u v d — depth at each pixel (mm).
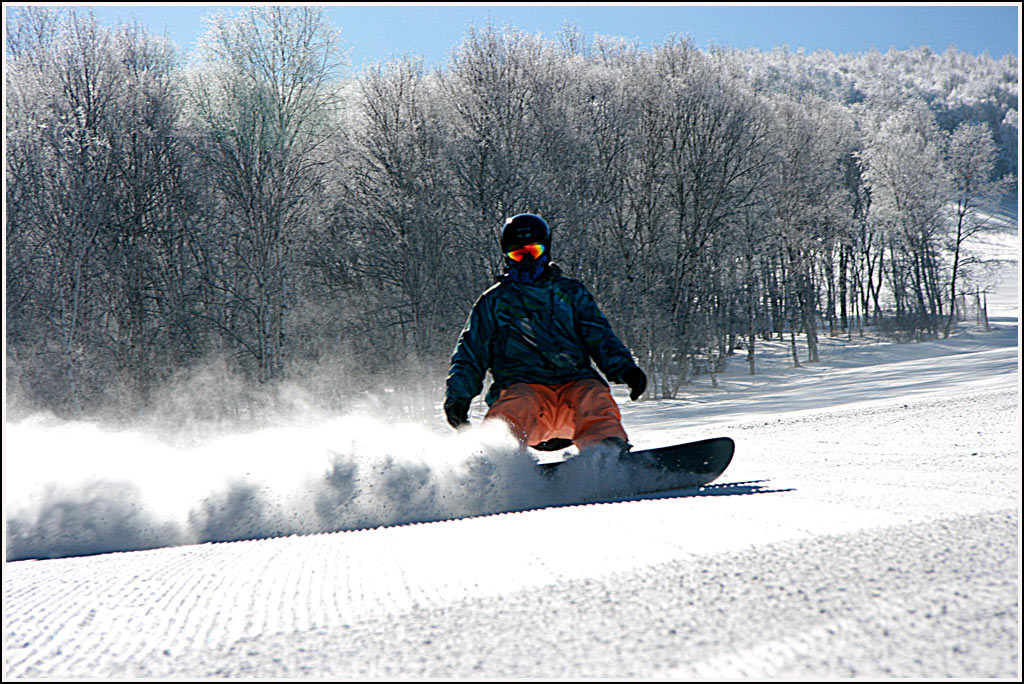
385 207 52844
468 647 2326
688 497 5465
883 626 2293
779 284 82125
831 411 19375
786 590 2701
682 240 60688
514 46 56188
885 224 103000
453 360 7773
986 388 24000
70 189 46438
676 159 59750
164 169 54750
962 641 2150
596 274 57375
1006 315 119000
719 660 2107
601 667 2109
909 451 9297
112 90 54344
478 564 3463
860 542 3355
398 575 3336
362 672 2166
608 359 7535
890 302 130875
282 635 2557
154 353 51719
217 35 52031
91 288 52062
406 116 54000
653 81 59750
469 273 53344
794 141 77500
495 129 53781
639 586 2865
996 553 3049
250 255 53656
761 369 80062
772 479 6840
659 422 36375
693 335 62938
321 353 52562
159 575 3779
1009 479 5562
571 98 59562
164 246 55000
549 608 2680
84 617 2975
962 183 108500
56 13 59031
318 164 52625
